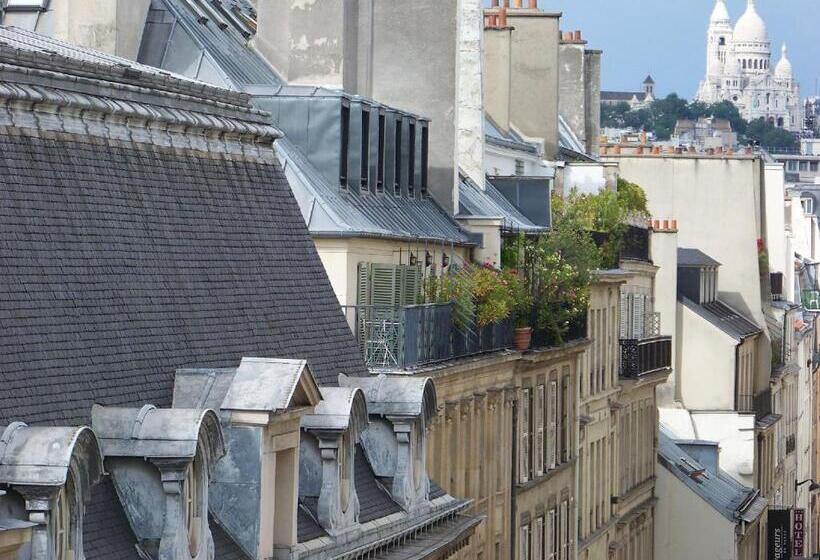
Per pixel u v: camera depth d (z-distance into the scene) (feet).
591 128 474.49
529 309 315.99
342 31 268.82
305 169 239.71
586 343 363.97
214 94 180.75
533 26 401.08
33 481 127.13
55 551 128.67
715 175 582.35
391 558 195.31
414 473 204.13
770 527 579.48
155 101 168.66
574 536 371.15
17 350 137.39
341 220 233.35
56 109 151.94
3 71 144.15
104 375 147.54
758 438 557.33
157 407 152.25
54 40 174.70
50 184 148.77
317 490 180.45
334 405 180.55
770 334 607.78
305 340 187.21
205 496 148.77
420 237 258.57
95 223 153.89
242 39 270.67
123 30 243.40
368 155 254.47
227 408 160.76
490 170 354.13
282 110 244.22
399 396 200.54
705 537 478.18
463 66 326.24
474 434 286.87
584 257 336.08
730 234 583.99
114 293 153.48
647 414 468.34
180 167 172.04
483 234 294.05
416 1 293.84
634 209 465.06
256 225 184.34
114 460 143.74
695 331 526.16
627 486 444.55
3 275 138.92
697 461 504.84
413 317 244.01
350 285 234.79
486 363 284.61
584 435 390.83
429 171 292.20
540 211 339.77
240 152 185.26
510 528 314.35
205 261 171.12
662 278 508.94
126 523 143.64
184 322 163.53
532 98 401.29
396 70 293.64
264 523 163.94
